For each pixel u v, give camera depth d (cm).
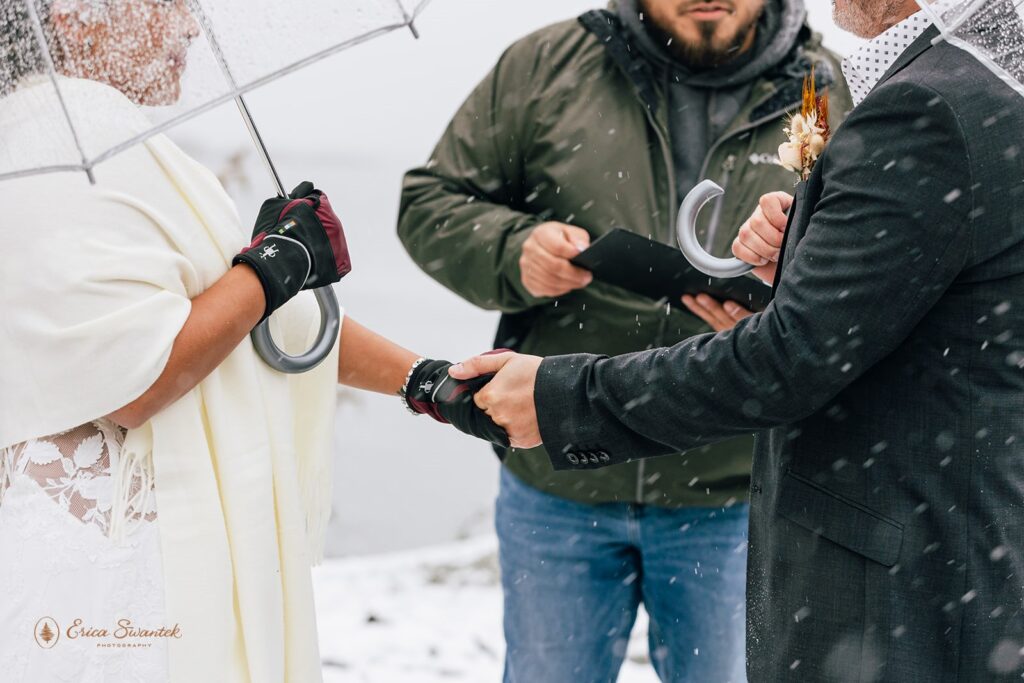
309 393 253
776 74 344
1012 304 208
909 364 214
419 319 1270
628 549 345
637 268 305
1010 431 209
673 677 345
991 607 208
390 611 488
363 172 1923
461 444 870
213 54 198
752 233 275
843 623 216
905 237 203
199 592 215
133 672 212
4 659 213
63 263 207
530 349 357
